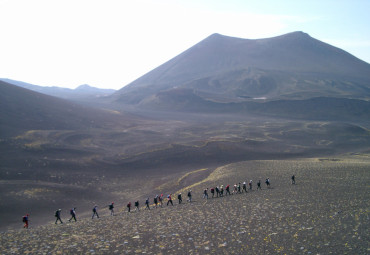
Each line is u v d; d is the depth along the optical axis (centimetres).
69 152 7412
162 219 2217
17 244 1694
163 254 1425
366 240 1398
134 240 1667
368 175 3488
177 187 4728
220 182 4019
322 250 1335
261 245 1462
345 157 7375
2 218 3512
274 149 8775
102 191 5041
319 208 2102
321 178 3525
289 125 13262
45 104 12119
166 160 7388
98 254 1452
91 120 11819
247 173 4422
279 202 2439
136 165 6981
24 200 4156
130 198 4556
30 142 7700
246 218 1998
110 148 8400
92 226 2164
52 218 3538
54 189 4766
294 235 1564
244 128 12431
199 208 2553
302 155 8162
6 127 8638
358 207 2023
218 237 1639
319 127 12556
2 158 6228
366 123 15500
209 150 8162
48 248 1580
